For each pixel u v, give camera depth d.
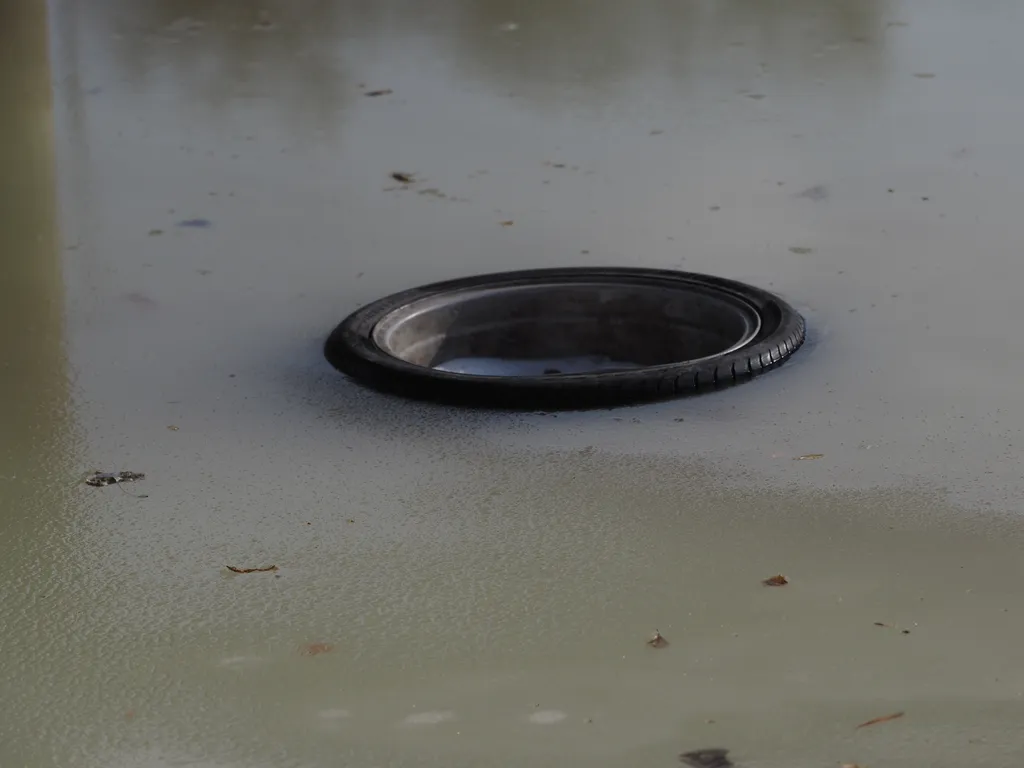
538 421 6.54
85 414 6.81
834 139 11.08
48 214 10.02
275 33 15.47
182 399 6.95
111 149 11.55
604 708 4.35
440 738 4.23
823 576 5.09
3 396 7.05
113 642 4.82
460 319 7.71
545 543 5.41
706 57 13.82
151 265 8.92
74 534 5.62
